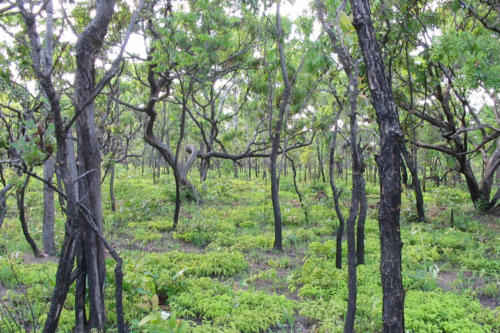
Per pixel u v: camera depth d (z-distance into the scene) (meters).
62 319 4.63
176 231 10.50
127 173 28.39
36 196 14.91
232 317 4.95
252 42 10.67
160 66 9.02
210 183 19.02
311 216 12.30
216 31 9.41
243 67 11.02
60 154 3.17
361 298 5.57
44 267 6.54
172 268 6.66
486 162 14.10
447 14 10.30
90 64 4.08
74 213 3.32
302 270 6.93
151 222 11.23
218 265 7.27
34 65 2.97
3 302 5.07
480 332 4.53
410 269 7.06
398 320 2.60
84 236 4.14
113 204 12.95
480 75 7.30
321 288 6.13
